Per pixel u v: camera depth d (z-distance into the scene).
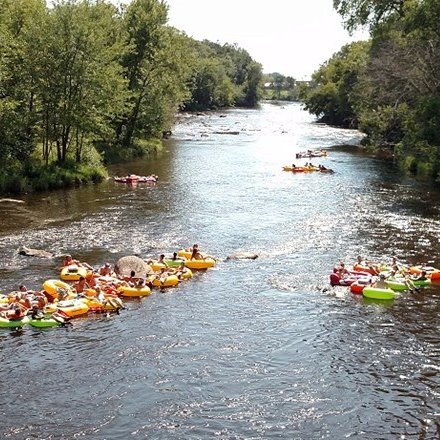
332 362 17.06
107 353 17.47
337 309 20.92
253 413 14.47
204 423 14.03
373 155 62.25
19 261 25.16
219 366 16.75
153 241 28.58
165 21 60.47
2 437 13.35
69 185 41.88
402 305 21.36
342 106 101.25
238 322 19.77
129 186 42.56
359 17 54.78
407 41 52.34
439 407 14.81
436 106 43.78
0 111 39.91
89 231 30.05
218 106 154.50
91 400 14.93
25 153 42.62
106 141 57.44
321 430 13.82
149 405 14.75
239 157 59.78
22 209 34.34
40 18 42.34
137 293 22.05
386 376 16.30
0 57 41.31
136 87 59.28
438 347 18.03
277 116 127.94
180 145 69.81
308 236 29.84
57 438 13.38
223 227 31.39
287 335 18.80
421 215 34.16
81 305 20.39
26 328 19.20
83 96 42.88
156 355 17.34
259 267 25.30
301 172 50.28
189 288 22.94
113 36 56.44
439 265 25.48
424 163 49.16
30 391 15.30
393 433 13.75
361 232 30.55
